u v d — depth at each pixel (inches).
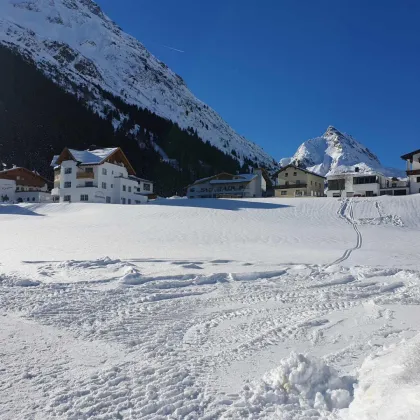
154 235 976.9
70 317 258.5
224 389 160.6
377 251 748.0
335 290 383.2
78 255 608.1
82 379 165.3
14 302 290.4
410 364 160.2
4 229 1076.5
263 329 250.4
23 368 175.2
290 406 144.7
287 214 1437.0
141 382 164.2
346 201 1665.8
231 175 2984.7
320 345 221.9
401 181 2581.2
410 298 349.7
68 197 2256.4
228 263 551.2
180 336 232.4
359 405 138.9
